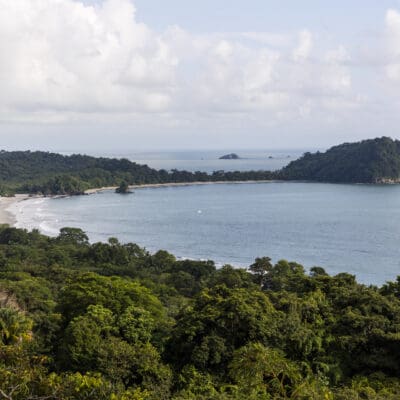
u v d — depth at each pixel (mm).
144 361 38719
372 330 43500
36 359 32969
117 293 49094
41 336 45812
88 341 39594
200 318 43031
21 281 77062
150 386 37531
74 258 134375
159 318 47969
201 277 115250
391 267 139750
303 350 43031
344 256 155750
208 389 37312
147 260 132125
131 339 42281
